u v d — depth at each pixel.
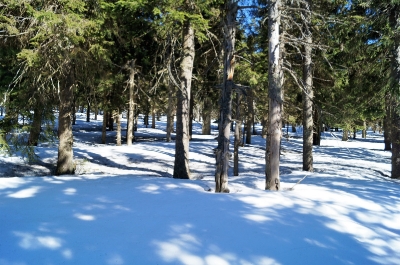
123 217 4.73
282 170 15.28
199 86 18.89
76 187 7.47
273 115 7.88
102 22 10.11
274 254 3.46
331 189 7.60
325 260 3.38
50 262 3.16
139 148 21.48
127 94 21.84
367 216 5.06
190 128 29.88
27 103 10.73
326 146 29.19
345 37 12.43
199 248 3.56
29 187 7.41
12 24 9.17
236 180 10.91
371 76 13.86
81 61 10.84
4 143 9.96
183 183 8.47
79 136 29.59
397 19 10.64
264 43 12.56
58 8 9.51
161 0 9.68
